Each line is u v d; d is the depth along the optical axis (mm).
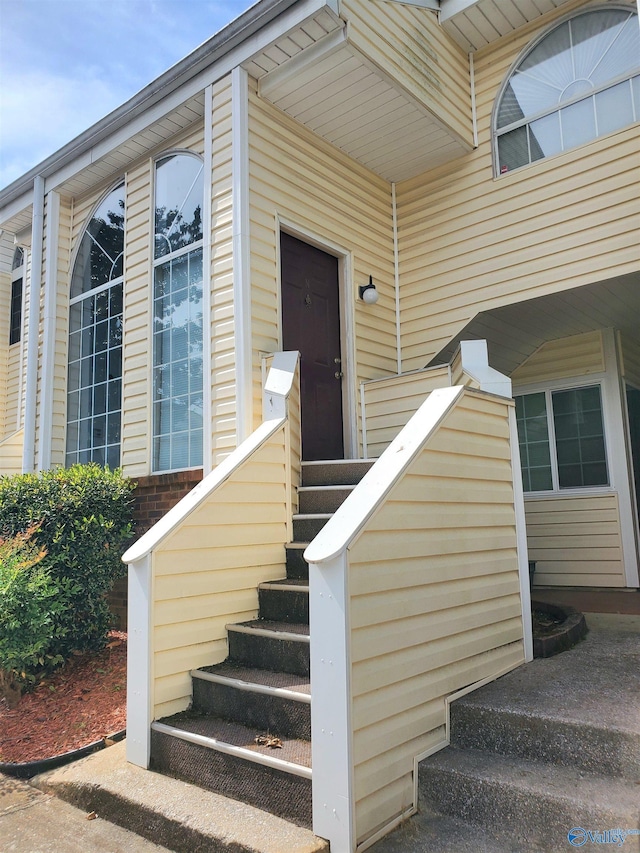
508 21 5508
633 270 4742
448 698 2773
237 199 4660
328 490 4164
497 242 5523
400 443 2922
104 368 5941
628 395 6723
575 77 5266
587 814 2107
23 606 3902
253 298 4605
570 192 5137
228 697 2973
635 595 5586
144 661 3000
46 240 6461
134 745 2986
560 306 5527
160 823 2443
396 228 6246
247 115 4773
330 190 5527
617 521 6086
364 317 5746
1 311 10570
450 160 5898
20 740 3389
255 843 2174
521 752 2570
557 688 2936
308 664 2988
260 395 4516
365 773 2244
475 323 5734
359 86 4797
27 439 6199
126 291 5750
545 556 6445
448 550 2963
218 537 3449
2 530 4406
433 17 5406
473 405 3350
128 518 5148
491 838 2242
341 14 4336
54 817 2693
